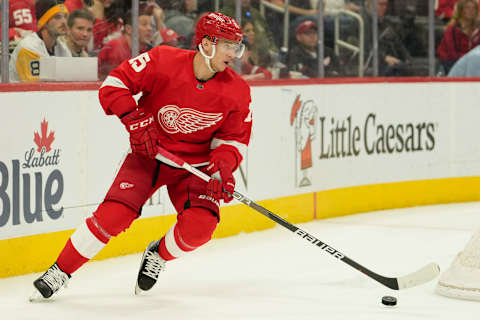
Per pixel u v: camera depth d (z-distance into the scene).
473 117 26.02
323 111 22.17
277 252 16.89
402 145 24.52
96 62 17.00
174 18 21.45
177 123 11.62
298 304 11.80
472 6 27.69
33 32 18.12
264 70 23.38
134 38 18.77
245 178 19.69
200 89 11.32
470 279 12.18
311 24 23.52
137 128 11.02
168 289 12.90
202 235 11.62
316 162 22.05
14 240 14.35
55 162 15.16
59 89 15.13
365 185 23.59
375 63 25.70
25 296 12.41
